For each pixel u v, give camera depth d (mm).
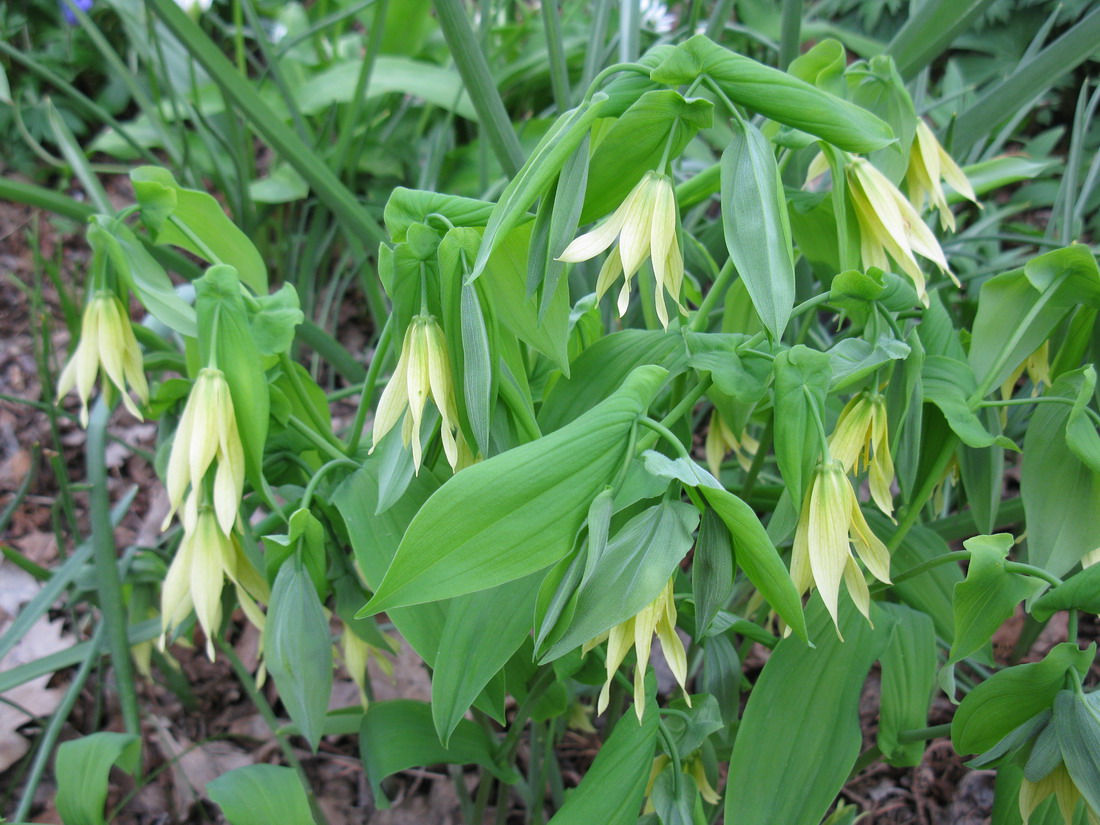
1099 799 225
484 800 388
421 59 739
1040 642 519
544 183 203
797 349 210
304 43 756
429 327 239
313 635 278
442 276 225
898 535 304
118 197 807
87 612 551
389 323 282
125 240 289
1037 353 316
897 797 466
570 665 280
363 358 694
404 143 708
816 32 679
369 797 481
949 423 269
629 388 198
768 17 749
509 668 327
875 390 260
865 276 240
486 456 244
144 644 410
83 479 634
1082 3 735
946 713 497
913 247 265
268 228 729
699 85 214
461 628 257
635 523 198
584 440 191
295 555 280
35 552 583
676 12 828
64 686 516
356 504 298
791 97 206
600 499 192
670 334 293
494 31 707
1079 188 695
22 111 785
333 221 702
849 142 209
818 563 222
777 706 285
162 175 296
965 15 375
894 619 302
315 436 310
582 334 330
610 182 234
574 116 210
